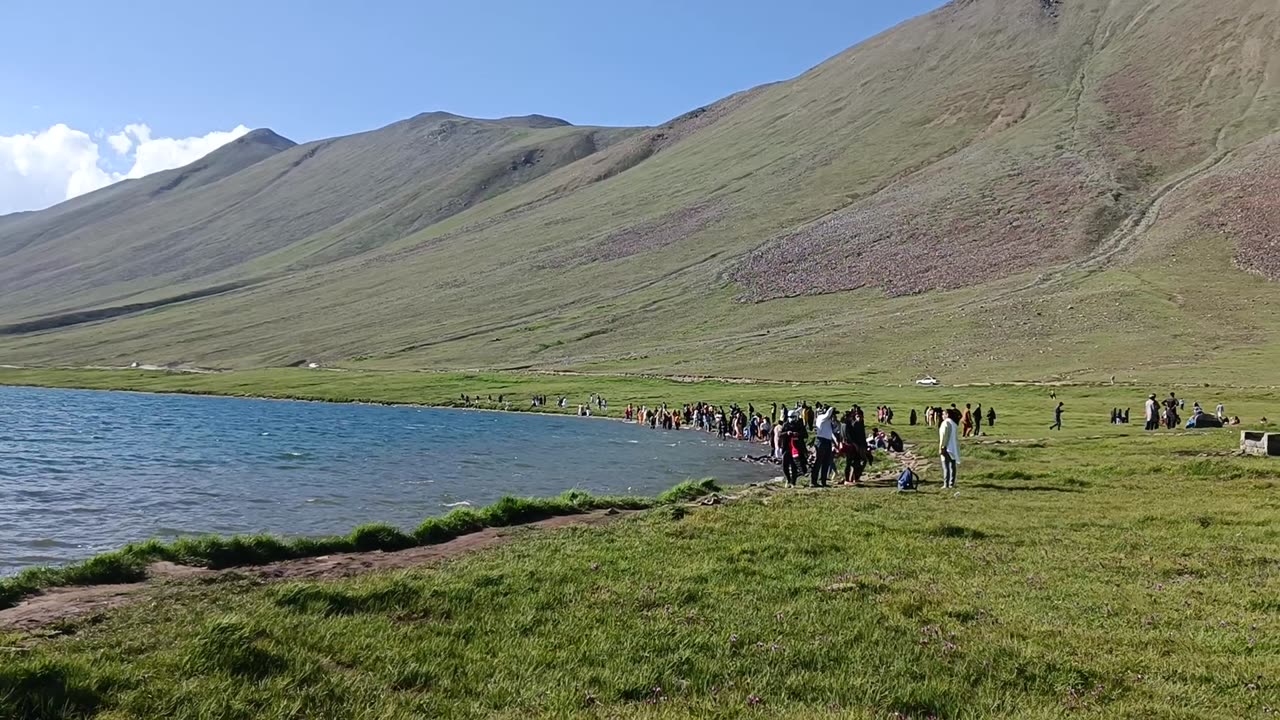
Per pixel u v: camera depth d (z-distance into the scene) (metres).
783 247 171.25
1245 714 8.25
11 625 10.77
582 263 198.88
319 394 116.44
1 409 89.44
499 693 8.60
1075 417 61.78
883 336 115.81
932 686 8.81
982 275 137.50
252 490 34.94
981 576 13.62
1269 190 137.88
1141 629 10.84
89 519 27.58
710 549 15.65
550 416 90.56
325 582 13.40
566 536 17.77
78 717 7.64
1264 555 14.92
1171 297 110.56
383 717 7.91
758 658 9.70
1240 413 56.72
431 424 78.25
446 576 13.34
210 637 9.49
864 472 33.69
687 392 97.44
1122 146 181.12
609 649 9.88
